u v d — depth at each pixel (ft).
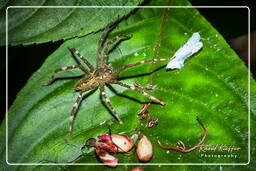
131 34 1.02
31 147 0.97
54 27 0.97
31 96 0.99
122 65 1.02
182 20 1.01
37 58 1.10
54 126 0.99
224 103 0.95
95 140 0.96
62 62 1.01
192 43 0.99
